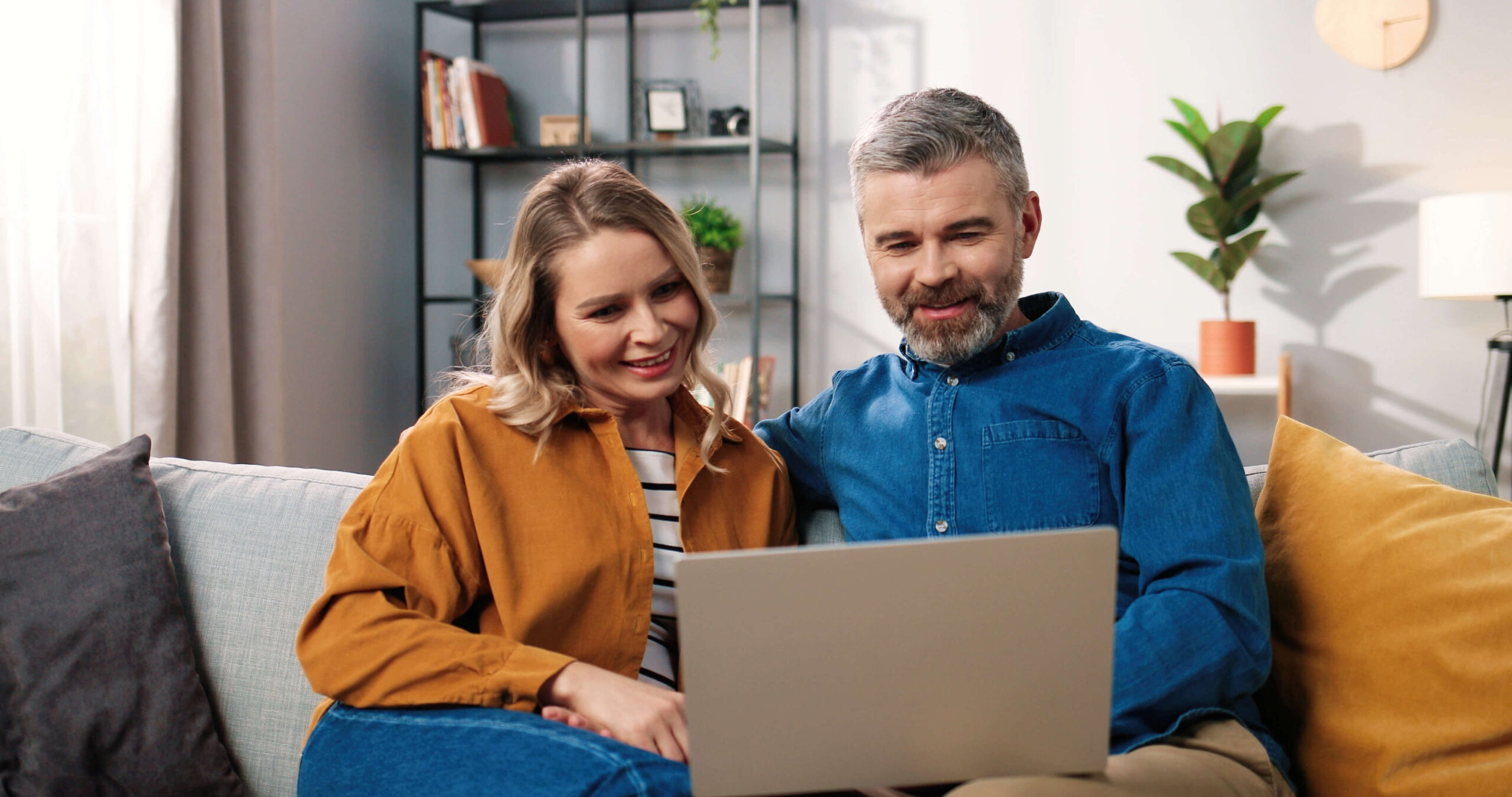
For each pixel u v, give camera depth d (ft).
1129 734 3.19
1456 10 10.33
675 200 12.35
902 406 4.20
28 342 7.34
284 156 10.49
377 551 3.46
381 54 12.01
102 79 7.71
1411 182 10.53
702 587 2.50
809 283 12.04
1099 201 11.26
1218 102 10.93
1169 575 3.44
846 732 2.56
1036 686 2.56
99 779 3.88
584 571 3.65
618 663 3.69
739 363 11.56
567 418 3.94
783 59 11.97
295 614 4.24
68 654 3.91
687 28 12.20
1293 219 10.84
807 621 2.51
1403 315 10.62
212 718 4.18
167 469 4.78
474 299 11.69
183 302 8.30
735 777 2.56
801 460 4.50
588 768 2.77
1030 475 3.84
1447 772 3.14
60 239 7.55
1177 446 3.58
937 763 2.59
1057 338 4.11
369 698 3.24
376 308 11.97
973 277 3.82
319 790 3.15
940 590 2.51
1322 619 3.59
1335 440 4.06
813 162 11.97
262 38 8.89
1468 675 3.18
